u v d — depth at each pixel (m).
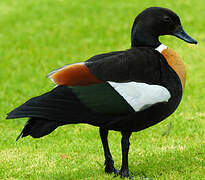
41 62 22.38
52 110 7.27
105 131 8.71
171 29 8.66
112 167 8.97
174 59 8.35
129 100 7.54
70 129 13.27
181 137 12.06
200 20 27.31
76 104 7.38
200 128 12.72
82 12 30.67
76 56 23.25
